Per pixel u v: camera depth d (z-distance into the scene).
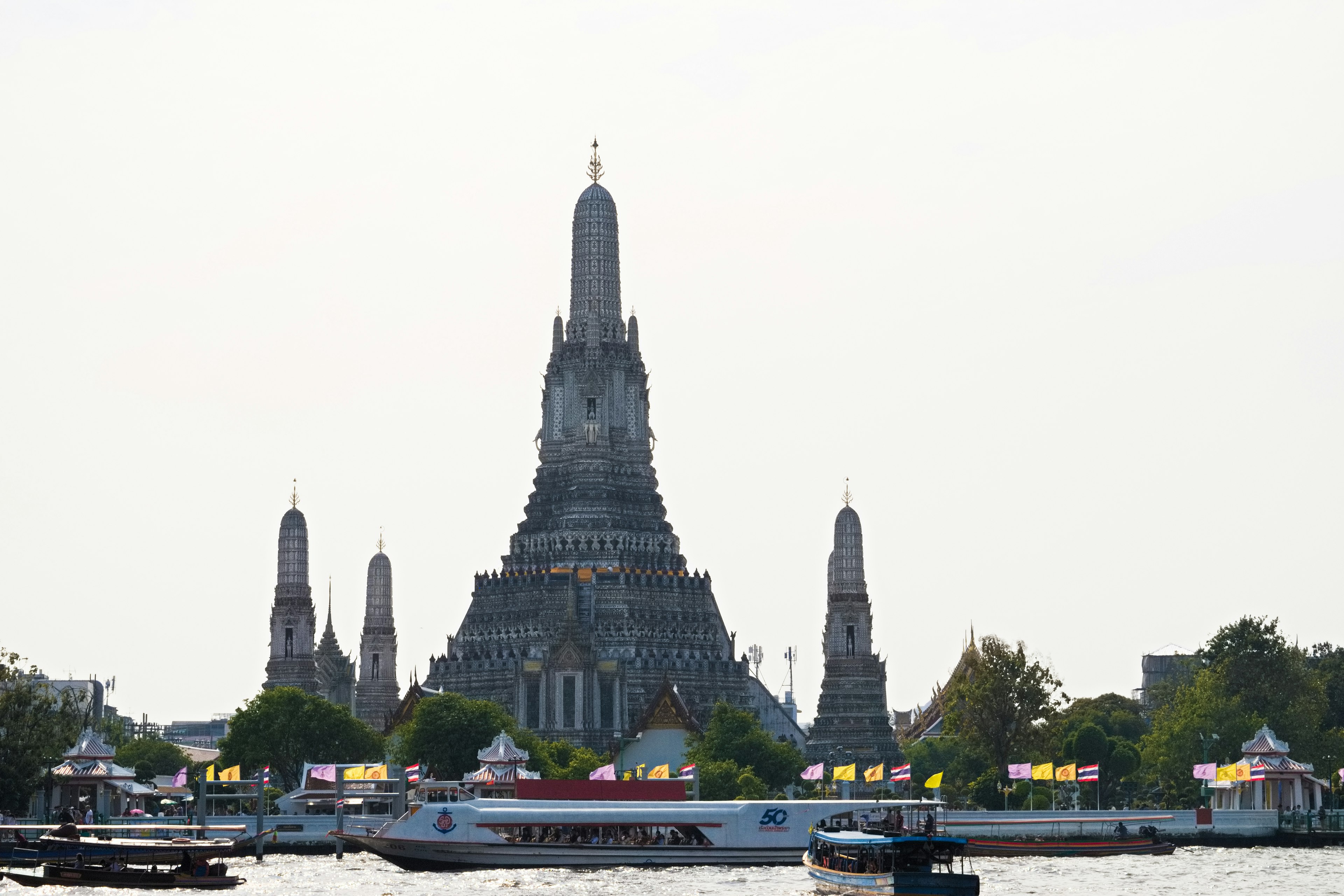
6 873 188.38
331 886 197.25
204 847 193.88
